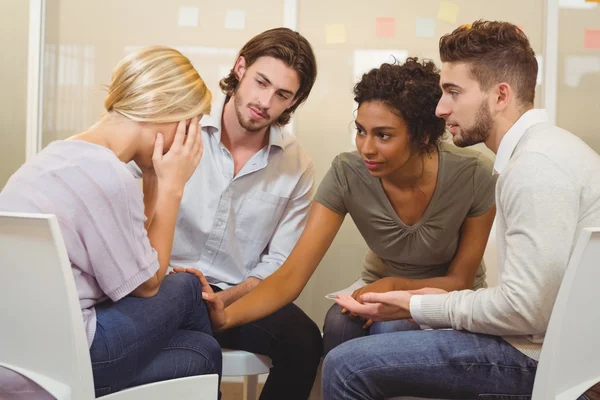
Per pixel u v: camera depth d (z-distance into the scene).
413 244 1.87
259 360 1.75
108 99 1.41
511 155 1.37
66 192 1.22
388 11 2.67
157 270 1.34
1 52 2.70
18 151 2.72
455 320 1.33
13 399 1.23
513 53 1.38
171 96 1.41
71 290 1.07
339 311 1.81
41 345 1.13
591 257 1.08
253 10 2.69
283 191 1.99
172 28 2.71
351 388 1.33
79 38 2.72
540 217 1.20
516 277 1.21
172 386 1.33
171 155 1.43
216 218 1.94
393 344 1.33
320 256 1.89
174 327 1.40
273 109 1.85
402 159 1.74
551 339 1.11
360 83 1.74
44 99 2.72
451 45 1.42
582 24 2.65
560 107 2.66
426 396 1.33
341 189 1.87
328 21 2.69
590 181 1.23
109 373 1.24
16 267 1.10
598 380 1.22
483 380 1.29
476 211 1.84
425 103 1.69
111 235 1.25
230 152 1.97
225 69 2.70
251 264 2.02
